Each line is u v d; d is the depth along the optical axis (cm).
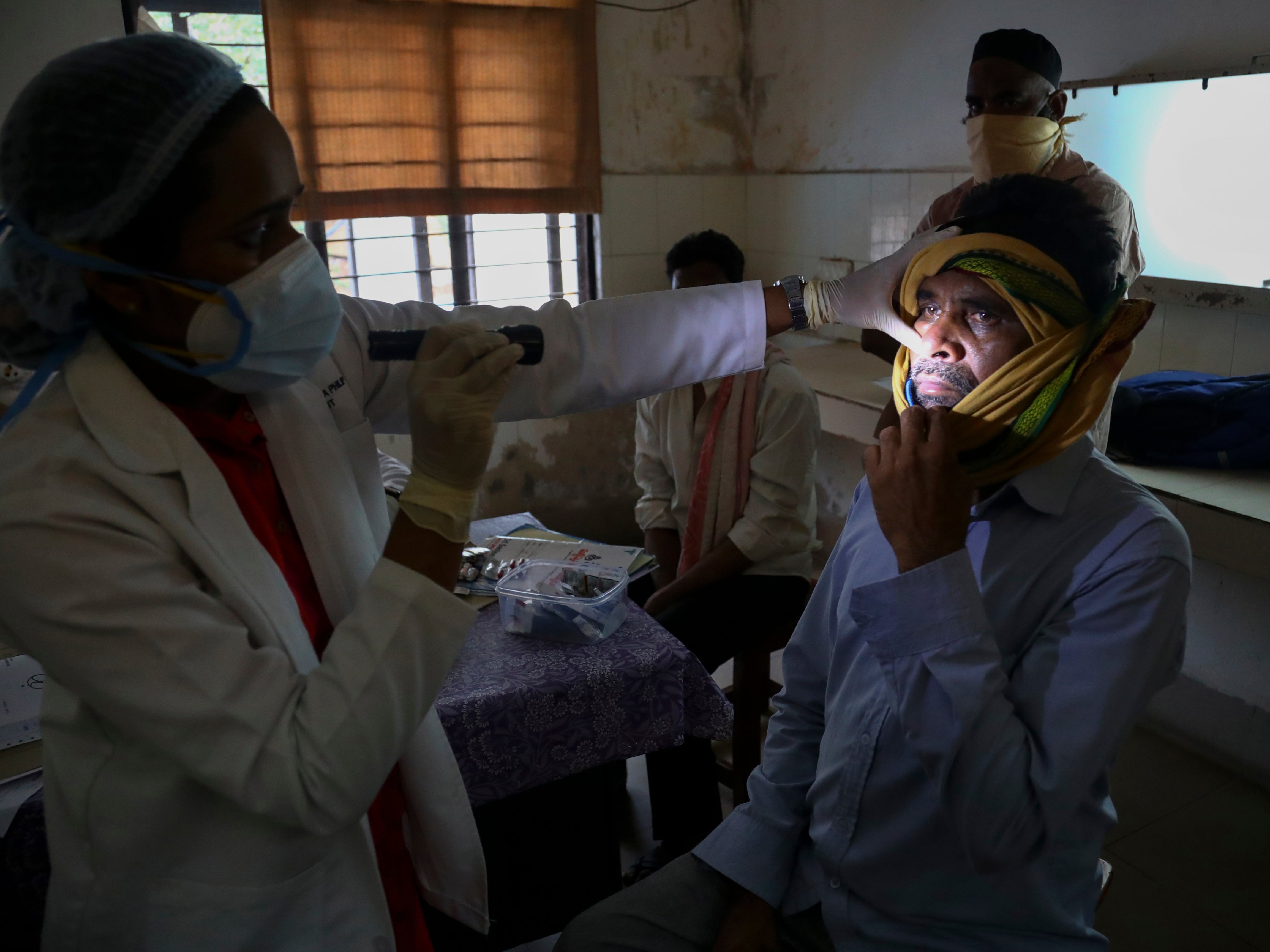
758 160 363
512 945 157
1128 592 81
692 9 343
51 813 73
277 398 80
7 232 63
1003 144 175
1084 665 81
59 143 58
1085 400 83
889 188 302
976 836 81
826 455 335
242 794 63
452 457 70
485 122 317
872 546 103
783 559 204
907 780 91
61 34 249
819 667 112
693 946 103
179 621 62
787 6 330
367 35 294
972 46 262
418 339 80
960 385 88
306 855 74
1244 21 196
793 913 105
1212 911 173
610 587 151
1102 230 81
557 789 153
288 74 288
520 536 188
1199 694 223
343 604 82
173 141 58
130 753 69
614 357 99
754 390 204
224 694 63
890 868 93
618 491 381
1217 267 210
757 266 376
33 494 62
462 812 96
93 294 68
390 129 304
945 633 82
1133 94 221
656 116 348
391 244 337
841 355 320
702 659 189
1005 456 87
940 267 86
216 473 71
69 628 61
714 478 206
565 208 336
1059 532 87
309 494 81
